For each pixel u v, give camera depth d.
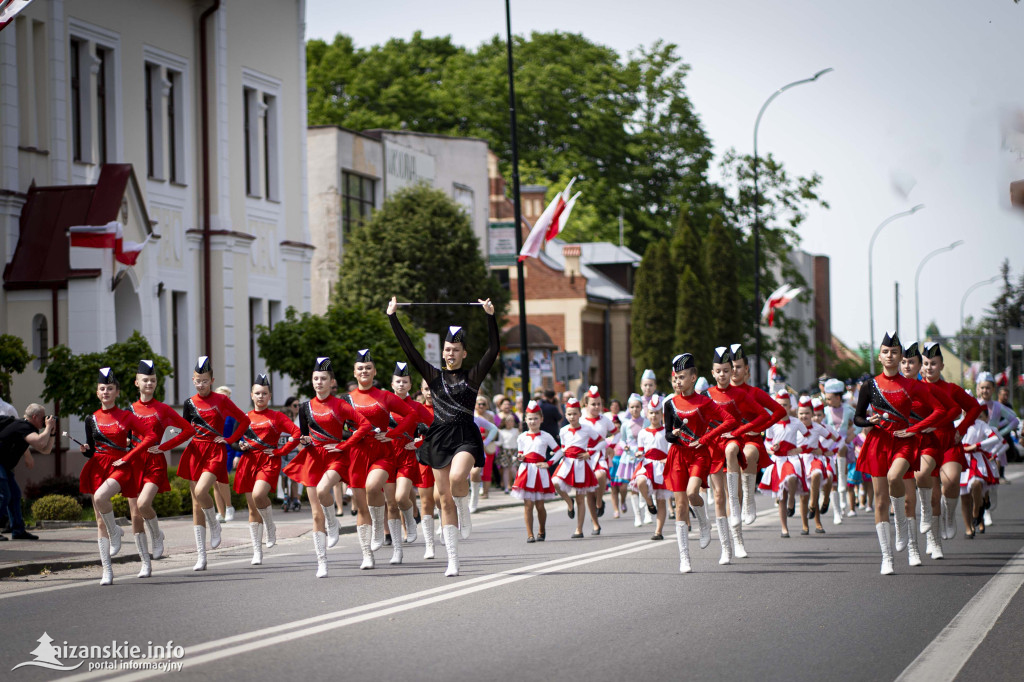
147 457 12.70
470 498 22.23
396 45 69.00
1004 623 9.33
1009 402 20.09
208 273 30.22
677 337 55.78
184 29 30.05
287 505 21.77
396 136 44.81
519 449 16.25
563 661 7.94
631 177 69.19
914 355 12.33
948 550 14.17
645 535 16.81
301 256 34.12
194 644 8.58
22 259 24.42
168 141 29.45
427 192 39.12
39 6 25.23
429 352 27.75
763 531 17.14
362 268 38.38
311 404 13.05
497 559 13.83
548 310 62.44
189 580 12.35
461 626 9.23
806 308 114.19
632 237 72.56
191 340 29.67
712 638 8.74
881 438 12.27
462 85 64.88
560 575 12.23
